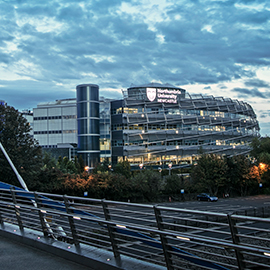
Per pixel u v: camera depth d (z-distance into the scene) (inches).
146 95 4227.4
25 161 1670.8
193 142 4419.3
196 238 203.0
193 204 2142.0
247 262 182.7
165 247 226.2
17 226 406.0
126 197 2310.5
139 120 4156.0
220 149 4485.7
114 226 261.6
